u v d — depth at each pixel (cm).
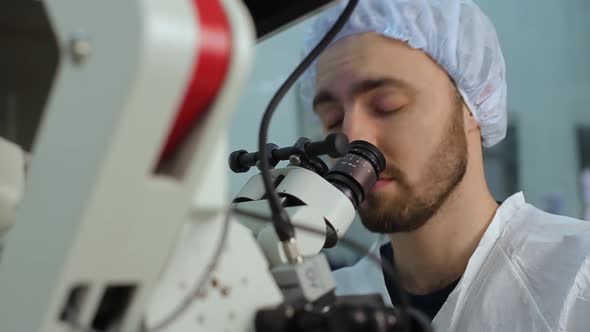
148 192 41
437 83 124
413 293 136
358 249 68
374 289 141
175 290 50
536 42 300
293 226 62
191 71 40
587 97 303
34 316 42
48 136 42
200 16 40
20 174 57
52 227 41
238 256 55
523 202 139
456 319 120
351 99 120
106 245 41
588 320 113
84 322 43
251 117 195
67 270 40
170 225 44
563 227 129
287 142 197
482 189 135
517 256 125
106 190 39
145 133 39
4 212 55
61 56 42
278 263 63
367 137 118
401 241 135
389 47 120
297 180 83
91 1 39
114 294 46
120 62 37
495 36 135
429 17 122
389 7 121
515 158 290
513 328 115
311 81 148
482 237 129
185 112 42
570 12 303
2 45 59
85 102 40
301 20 76
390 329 50
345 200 83
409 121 119
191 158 43
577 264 119
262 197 85
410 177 119
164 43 37
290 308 53
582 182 294
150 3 37
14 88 60
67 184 40
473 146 135
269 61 199
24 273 43
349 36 123
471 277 124
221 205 50
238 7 43
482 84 132
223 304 53
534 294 118
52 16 42
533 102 297
